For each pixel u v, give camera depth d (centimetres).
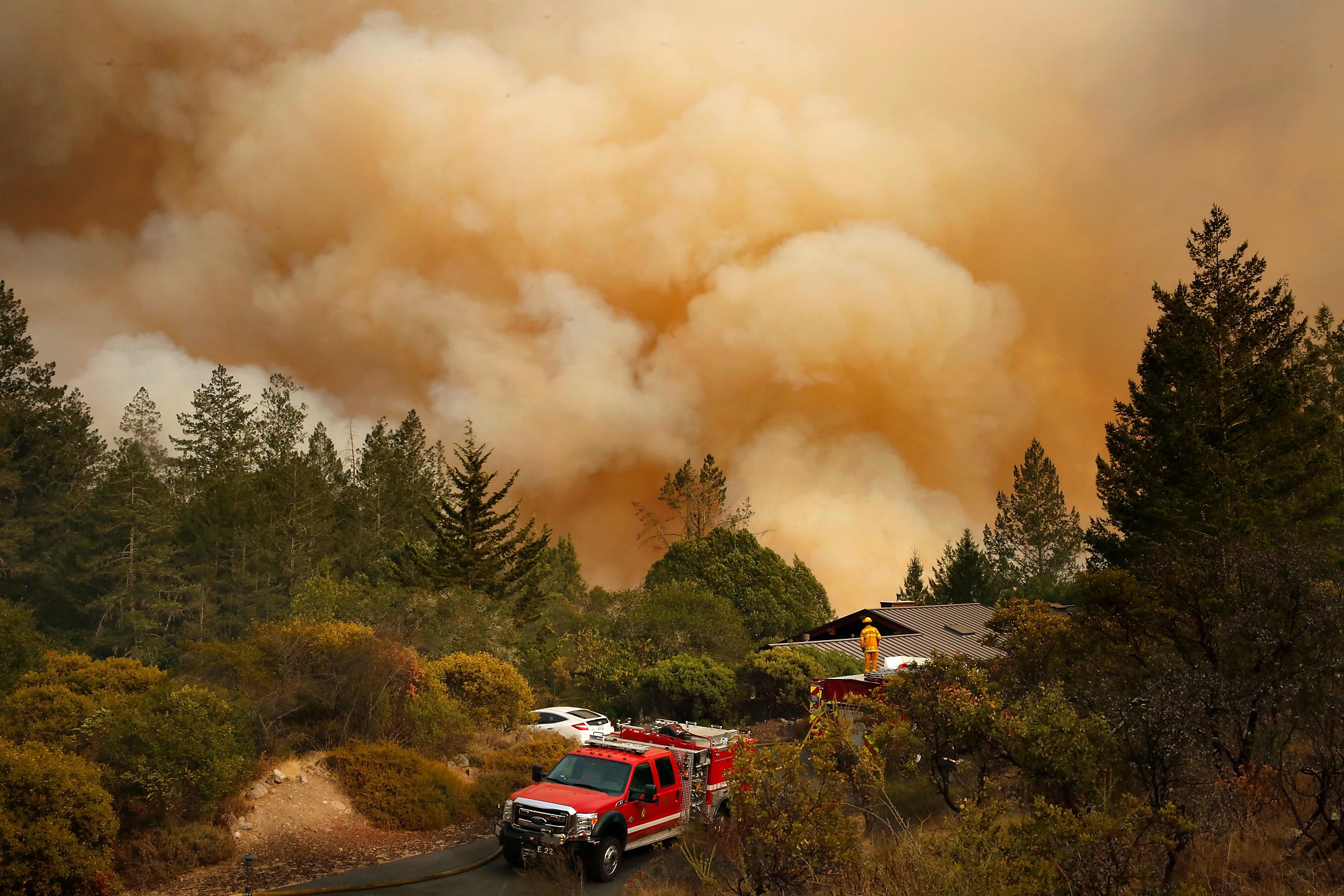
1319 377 3669
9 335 6325
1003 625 1512
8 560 5731
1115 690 1129
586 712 2578
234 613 5816
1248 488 2484
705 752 1532
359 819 1580
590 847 1256
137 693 1485
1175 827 689
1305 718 936
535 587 4262
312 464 6919
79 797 1141
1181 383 2809
